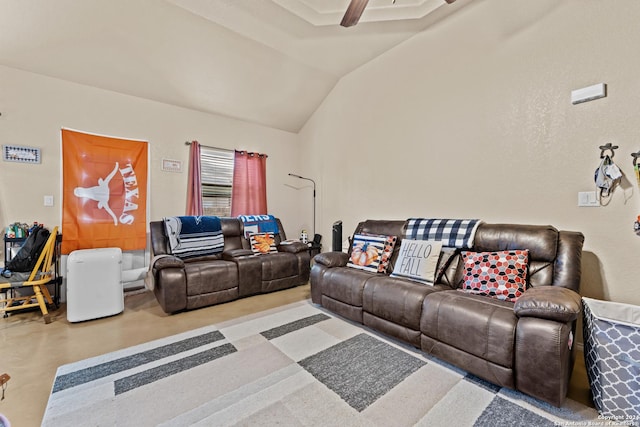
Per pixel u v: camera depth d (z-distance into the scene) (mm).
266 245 3707
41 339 2162
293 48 3285
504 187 2422
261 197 4484
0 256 2697
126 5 2539
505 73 2393
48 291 2812
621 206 1874
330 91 4176
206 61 3258
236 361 1834
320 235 4395
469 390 1547
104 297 2590
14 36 2514
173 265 2672
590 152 1984
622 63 1850
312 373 1703
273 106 4223
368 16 2785
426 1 2631
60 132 2990
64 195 3010
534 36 2227
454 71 2734
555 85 2129
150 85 3359
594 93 1940
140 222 3479
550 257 1894
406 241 2557
